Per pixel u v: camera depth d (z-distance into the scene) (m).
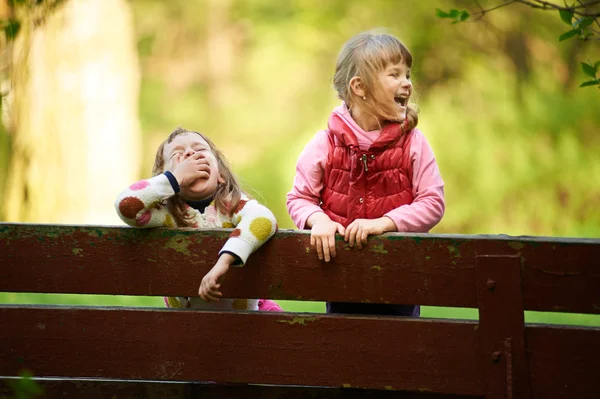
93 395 7.00
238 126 35.91
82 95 21.78
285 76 36.38
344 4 36.72
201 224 7.00
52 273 6.78
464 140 31.33
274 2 37.62
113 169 22.22
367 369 6.60
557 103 32.25
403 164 7.25
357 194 7.31
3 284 6.79
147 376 6.75
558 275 6.39
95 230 6.74
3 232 6.77
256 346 6.69
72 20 21.70
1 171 21.31
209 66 37.09
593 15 7.96
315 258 6.65
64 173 21.42
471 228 29.83
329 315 6.64
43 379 7.00
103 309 6.78
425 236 6.52
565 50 33.66
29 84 20.59
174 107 36.50
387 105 7.28
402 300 6.57
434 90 33.16
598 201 30.28
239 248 6.44
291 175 34.00
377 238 6.57
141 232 6.71
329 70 36.31
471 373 6.50
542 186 30.33
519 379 6.43
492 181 30.30
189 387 6.98
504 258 6.41
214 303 7.19
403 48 7.41
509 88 32.84
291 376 6.66
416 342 6.55
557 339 6.43
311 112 35.91
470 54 33.91
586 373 6.40
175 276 6.71
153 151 35.66
